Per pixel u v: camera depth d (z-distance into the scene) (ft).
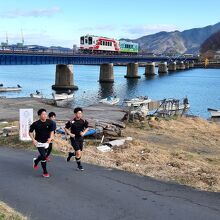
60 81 289.74
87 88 311.88
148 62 522.47
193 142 86.07
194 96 269.44
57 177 41.75
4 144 61.57
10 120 102.37
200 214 31.86
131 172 45.09
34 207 32.68
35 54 253.24
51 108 132.98
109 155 57.52
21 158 51.62
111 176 42.68
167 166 50.62
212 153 76.18
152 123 102.78
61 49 294.05
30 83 349.41
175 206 33.58
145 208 32.91
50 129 41.04
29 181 40.19
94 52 363.56
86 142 67.15
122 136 77.51
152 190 38.04
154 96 265.95
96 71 648.38
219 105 221.87
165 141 84.17
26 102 144.77
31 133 40.75
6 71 610.65
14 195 35.68
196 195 36.86
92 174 43.32
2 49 241.55
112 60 370.73
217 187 39.91
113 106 142.92
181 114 127.44
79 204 33.55
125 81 403.75
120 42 426.10
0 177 41.68
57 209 32.30
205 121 117.08
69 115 113.70
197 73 605.73
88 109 130.00
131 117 105.70
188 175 44.45
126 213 31.68
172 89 320.70
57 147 58.34
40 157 42.52
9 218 29.35
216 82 410.72
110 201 34.45
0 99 152.35
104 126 78.69
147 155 58.54
